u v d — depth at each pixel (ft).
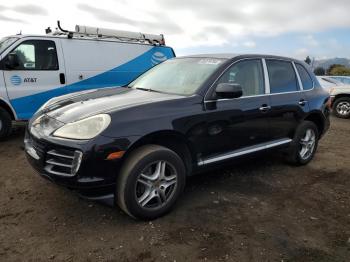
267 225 11.52
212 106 12.62
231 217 11.91
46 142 10.48
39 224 10.87
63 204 12.24
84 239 10.16
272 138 15.58
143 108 11.08
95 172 10.02
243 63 14.48
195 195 13.48
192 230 10.91
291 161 17.53
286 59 16.97
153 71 16.20
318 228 11.58
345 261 9.84
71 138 10.15
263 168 17.21
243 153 14.14
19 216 11.32
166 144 11.94
